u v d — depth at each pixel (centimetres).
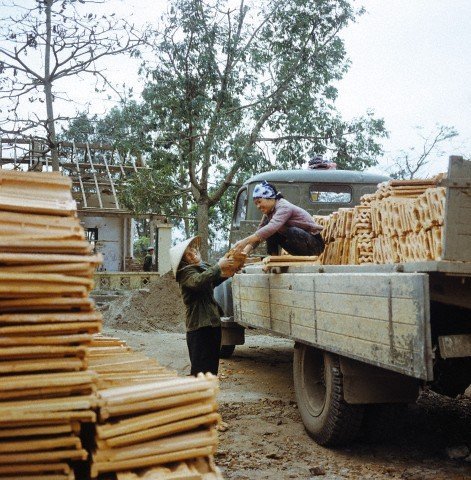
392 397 401
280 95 1831
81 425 230
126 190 1941
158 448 214
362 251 454
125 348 320
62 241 212
